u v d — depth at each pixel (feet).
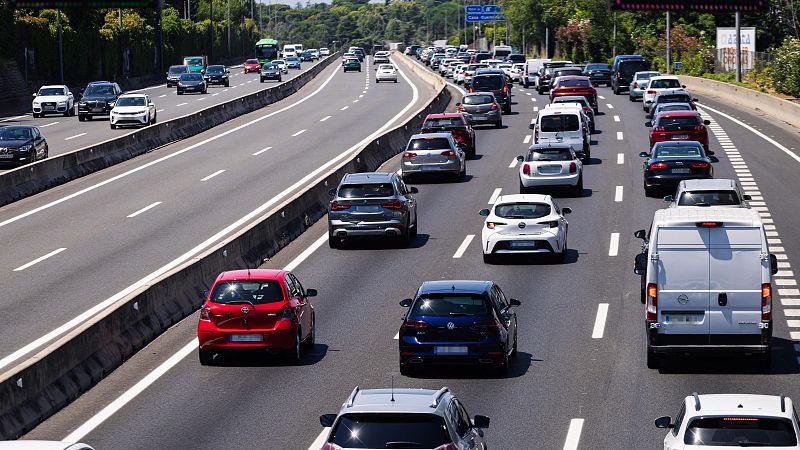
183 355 75.61
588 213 130.21
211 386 67.77
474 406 62.28
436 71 495.41
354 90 346.13
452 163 156.04
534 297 91.61
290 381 68.64
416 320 68.33
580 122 167.94
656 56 421.59
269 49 531.91
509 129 219.00
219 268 96.84
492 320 67.97
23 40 327.26
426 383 67.56
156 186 155.02
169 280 85.46
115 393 66.54
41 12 362.12
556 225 104.83
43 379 62.59
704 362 71.92
